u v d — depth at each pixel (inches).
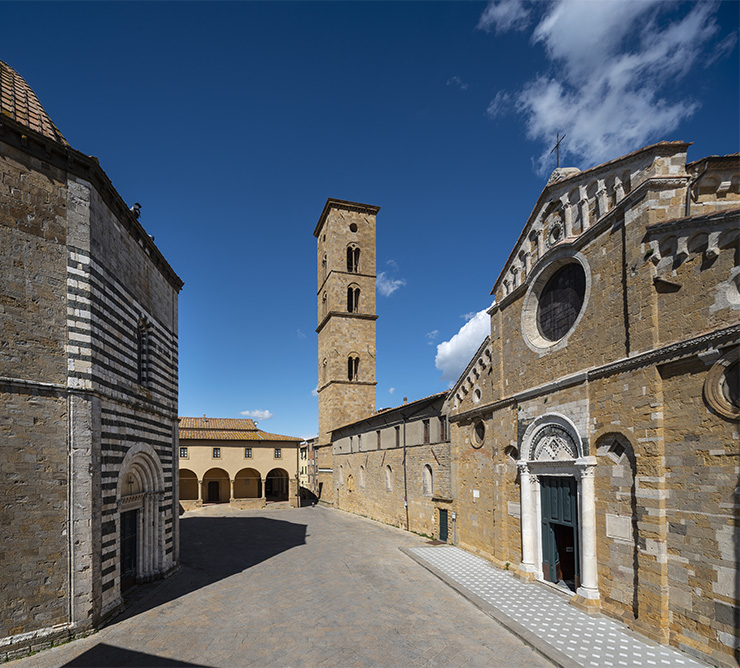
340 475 2258.9
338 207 2485.2
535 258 834.2
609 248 645.3
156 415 861.8
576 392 689.0
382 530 1496.1
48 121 657.0
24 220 577.0
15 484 536.4
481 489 1018.1
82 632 577.6
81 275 620.1
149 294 863.1
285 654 538.9
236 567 975.0
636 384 578.9
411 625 623.5
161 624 631.2
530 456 804.0
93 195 649.6
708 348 489.1
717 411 480.7
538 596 711.1
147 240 833.5
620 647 522.6
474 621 633.0
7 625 520.7
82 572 583.8
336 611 683.4
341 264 2458.2
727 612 462.9
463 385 1112.8
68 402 588.4
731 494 466.0
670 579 527.2
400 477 1556.3
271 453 2433.6
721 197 592.7
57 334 591.2
